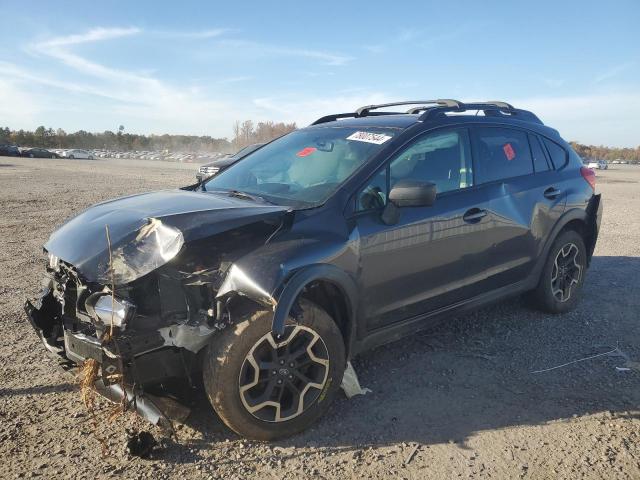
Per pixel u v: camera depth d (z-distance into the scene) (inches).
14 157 2321.6
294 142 171.9
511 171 179.5
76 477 106.3
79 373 125.8
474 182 165.2
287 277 112.0
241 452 115.3
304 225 124.8
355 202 134.0
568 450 117.3
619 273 267.1
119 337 106.5
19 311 201.9
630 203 644.7
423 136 154.3
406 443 119.7
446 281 154.5
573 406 136.5
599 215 213.5
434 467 111.1
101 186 786.2
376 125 161.5
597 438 122.0
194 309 113.2
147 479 105.9
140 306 110.9
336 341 125.0
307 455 115.0
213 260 116.0
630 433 124.1
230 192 149.3
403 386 146.3
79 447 116.6
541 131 199.5
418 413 132.4
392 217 135.3
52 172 1192.8
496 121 181.3
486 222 162.7
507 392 143.6
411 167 148.5
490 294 172.6
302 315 116.6
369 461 113.0
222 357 110.8
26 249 315.3
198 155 3208.7
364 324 135.8
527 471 109.9
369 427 126.0
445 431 124.6
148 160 2871.6
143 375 110.4
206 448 116.4
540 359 164.4
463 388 145.5
